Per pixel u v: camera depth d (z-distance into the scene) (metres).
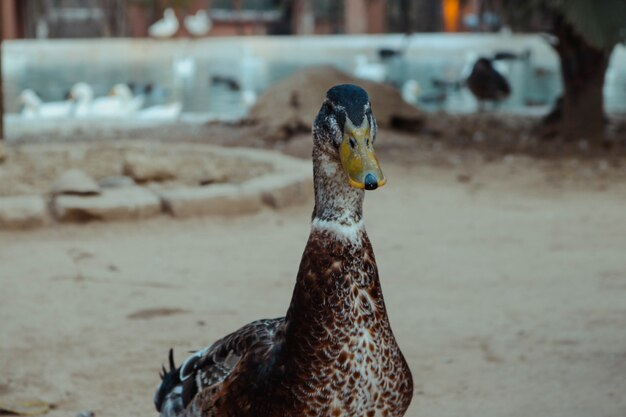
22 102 6.77
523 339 1.96
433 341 1.96
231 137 4.63
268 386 1.19
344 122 1.16
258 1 14.84
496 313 2.11
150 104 7.37
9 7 12.04
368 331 1.17
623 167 3.95
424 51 11.23
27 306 2.16
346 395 1.17
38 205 2.87
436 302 2.20
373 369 1.17
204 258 2.59
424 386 1.76
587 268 2.47
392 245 2.75
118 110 6.32
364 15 13.66
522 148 4.41
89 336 1.98
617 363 1.83
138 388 1.75
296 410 1.17
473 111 5.91
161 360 1.87
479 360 1.86
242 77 9.24
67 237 2.77
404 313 2.12
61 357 1.88
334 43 11.98
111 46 11.57
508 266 2.51
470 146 4.49
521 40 11.61
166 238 2.79
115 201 2.95
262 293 2.28
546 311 2.12
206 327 2.03
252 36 14.06
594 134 4.59
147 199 2.98
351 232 1.17
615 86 7.88
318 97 4.73
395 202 3.35
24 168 3.48
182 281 2.37
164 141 4.60
